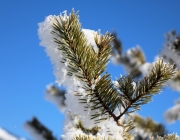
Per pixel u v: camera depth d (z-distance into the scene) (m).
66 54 0.49
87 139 0.49
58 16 0.48
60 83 0.49
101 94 0.51
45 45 0.49
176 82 1.38
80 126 0.58
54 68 0.49
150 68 0.55
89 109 0.51
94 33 0.52
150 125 1.46
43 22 0.49
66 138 0.51
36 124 1.81
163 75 0.52
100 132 0.53
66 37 0.48
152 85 0.52
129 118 0.54
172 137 0.56
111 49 0.51
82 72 0.50
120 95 0.53
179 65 1.38
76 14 0.48
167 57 1.43
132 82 0.55
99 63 0.50
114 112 0.54
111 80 0.51
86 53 0.49
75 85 0.50
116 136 0.50
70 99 0.52
